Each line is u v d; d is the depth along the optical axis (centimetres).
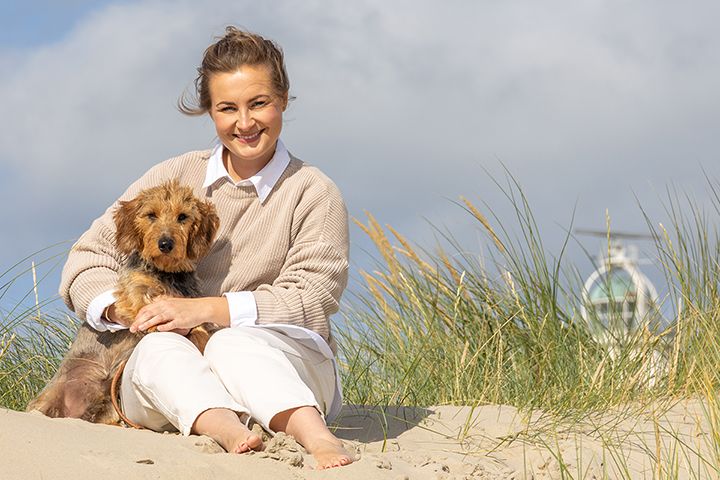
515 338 547
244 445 319
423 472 340
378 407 475
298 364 376
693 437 422
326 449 327
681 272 553
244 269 402
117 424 405
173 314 365
